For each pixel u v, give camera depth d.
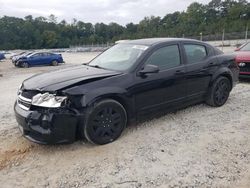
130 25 110.62
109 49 5.51
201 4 94.38
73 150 3.94
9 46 105.31
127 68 4.41
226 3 92.44
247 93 7.06
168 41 4.96
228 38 38.75
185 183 3.13
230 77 5.96
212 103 5.70
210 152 3.82
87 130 3.85
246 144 4.05
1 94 8.56
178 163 3.55
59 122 3.63
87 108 3.81
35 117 3.63
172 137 4.33
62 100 3.66
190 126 4.77
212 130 4.59
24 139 4.37
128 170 3.41
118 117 4.16
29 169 3.50
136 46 4.89
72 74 4.30
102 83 4.01
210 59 5.54
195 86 5.25
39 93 3.78
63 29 122.25
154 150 3.90
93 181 3.20
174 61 4.91
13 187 3.14
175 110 5.17
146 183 3.14
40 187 3.12
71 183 3.18
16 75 15.89
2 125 5.08
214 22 84.12
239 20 79.69
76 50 64.81
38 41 111.31
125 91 4.17
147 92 4.47
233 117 5.20
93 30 123.69
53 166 3.54
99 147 4.01
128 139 4.26
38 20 127.31
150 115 4.66
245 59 8.06
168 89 4.77
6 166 3.58
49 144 3.73
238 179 3.18
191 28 79.00
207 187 3.05
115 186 3.10
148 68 4.28
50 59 24.52
